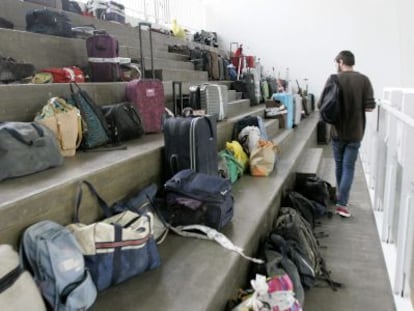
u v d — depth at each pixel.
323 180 3.78
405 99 2.52
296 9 7.62
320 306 2.06
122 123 2.52
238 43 8.15
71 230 1.44
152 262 1.58
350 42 7.32
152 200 2.02
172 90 3.56
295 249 2.29
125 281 1.50
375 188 3.41
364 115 3.21
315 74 7.72
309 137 5.30
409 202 1.93
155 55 5.07
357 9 7.16
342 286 2.26
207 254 1.75
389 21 7.00
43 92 2.26
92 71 3.05
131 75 3.38
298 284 2.01
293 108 5.72
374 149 3.71
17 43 2.76
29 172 1.66
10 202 1.29
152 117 2.90
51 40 3.04
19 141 1.66
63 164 1.87
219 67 5.99
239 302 1.69
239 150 3.18
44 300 1.21
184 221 1.99
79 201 1.61
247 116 3.92
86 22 4.14
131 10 5.99
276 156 3.39
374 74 7.22
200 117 2.42
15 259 1.11
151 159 2.26
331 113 3.18
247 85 5.84
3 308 1.03
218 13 8.20
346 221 3.29
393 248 2.62
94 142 2.28
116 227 1.46
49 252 1.24
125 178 1.98
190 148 2.31
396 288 2.07
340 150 3.34
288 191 3.38
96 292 1.34
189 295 1.41
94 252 1.40
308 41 7.64
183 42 6.36
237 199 2.54
